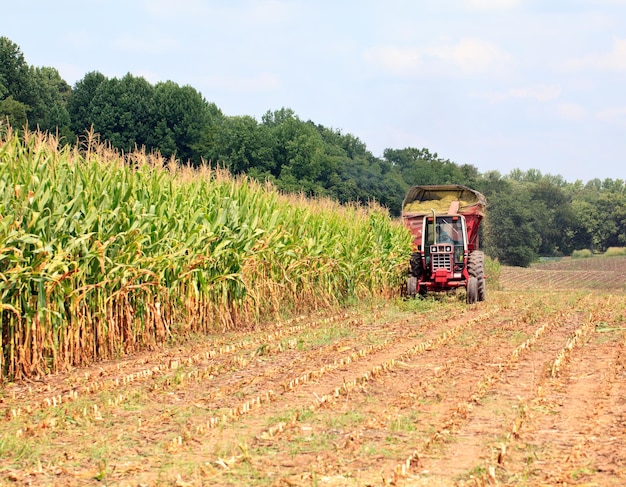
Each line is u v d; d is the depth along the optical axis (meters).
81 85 89.94
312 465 8.75
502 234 112.50
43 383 13.50
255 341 18.16
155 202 17.64
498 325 21.88
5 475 8.52
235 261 20.20
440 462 8.93
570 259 143.75
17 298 13.64
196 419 10.91
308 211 25.25
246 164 77.50
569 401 11.95
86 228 15.05
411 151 125.56
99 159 16.98
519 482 8.17
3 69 85.81
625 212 166.75
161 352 16.67
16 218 13.92
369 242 28.78
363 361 15.70
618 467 8.61
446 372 14.26
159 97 86.06
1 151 14.31
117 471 8.66
